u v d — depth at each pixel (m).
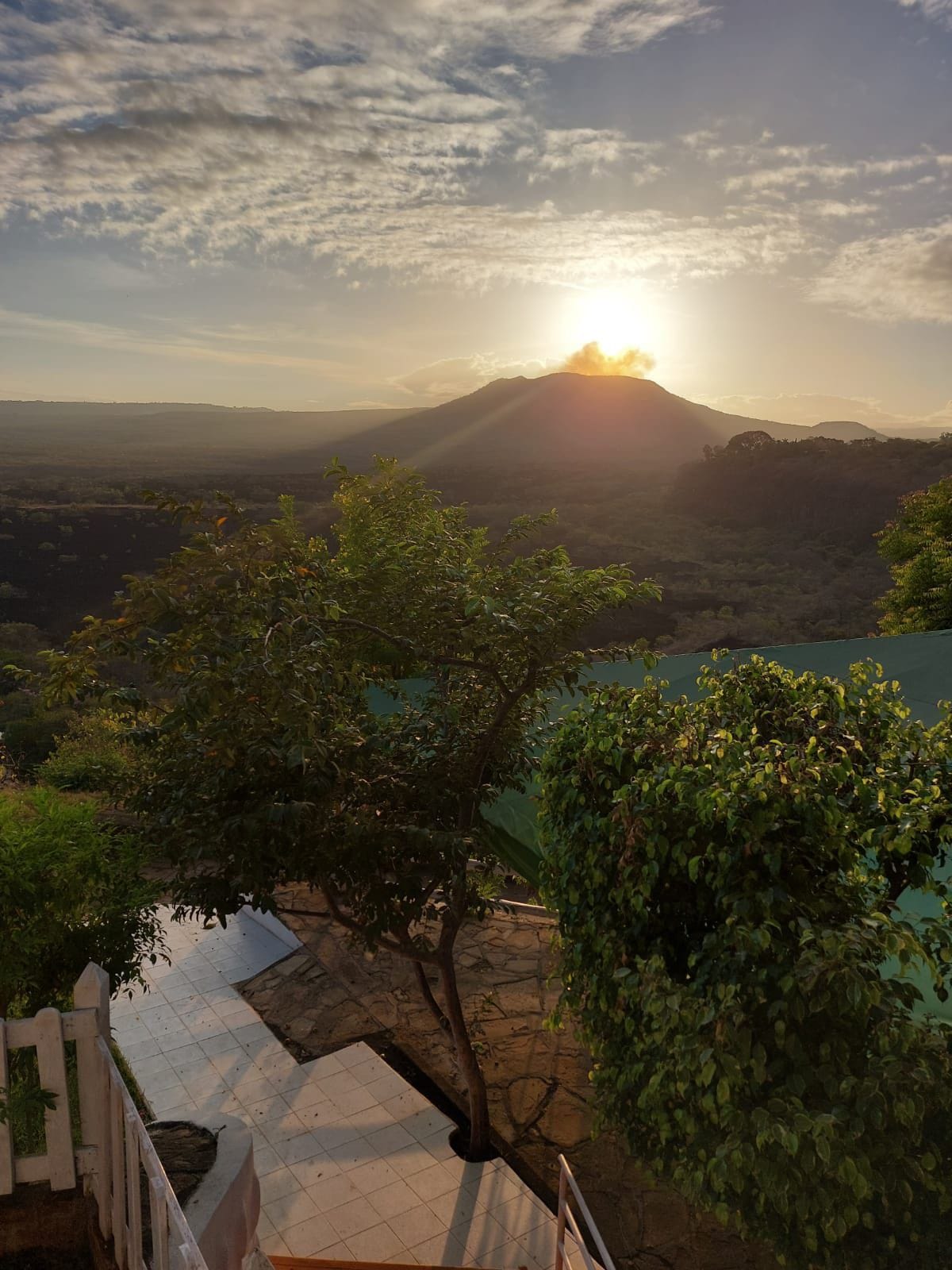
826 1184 4.03
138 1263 3.38
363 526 12.83
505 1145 8.20
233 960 11.57
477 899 7.35
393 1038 9.88
